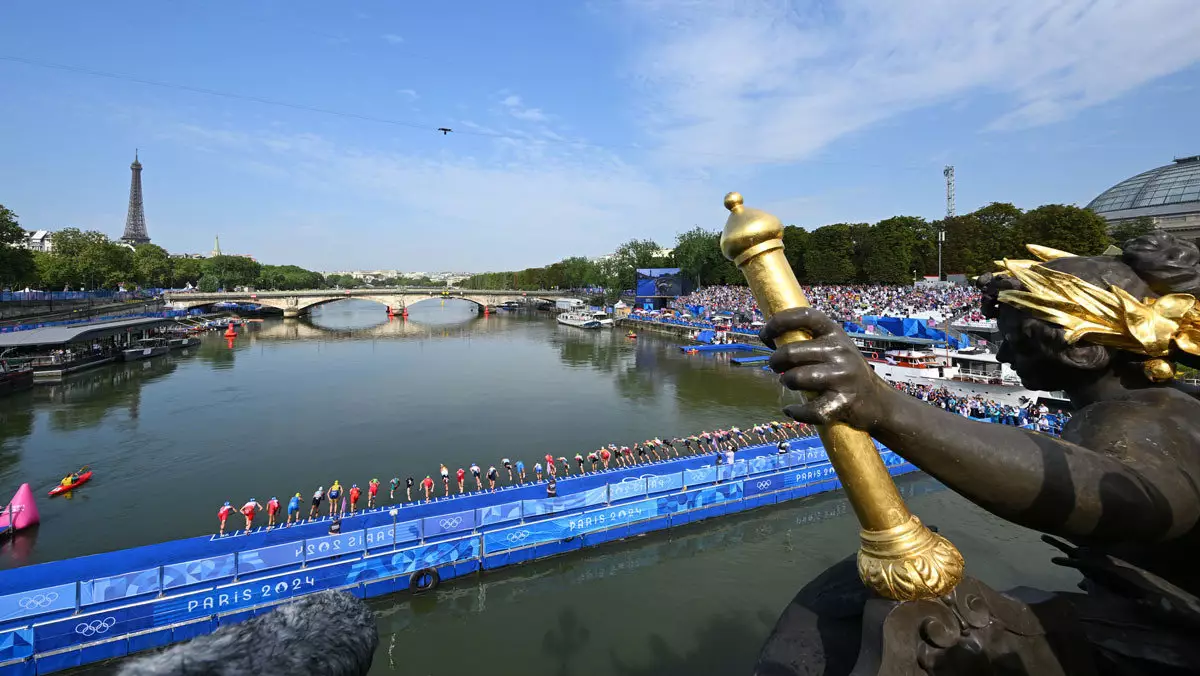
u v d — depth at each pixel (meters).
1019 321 4.32
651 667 20.28
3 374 60.44
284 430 49.16
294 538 27.05
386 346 98.56
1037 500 3.01
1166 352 3.83
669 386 65.69
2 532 30.56
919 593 3.35
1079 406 4.34
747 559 27.08
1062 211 78.06
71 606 18.98
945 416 3.15
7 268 75.31
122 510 33.69
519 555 25.52
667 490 29.70
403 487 37.38
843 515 31.17
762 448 39.44
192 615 20.02
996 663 3.39
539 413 54.53
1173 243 4.02
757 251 3.52
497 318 157.62
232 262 174.12
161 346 87.94
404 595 23.17
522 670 20.23
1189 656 3.93
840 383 3.08
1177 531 3.26
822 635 3.93
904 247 103.00
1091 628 4.31
